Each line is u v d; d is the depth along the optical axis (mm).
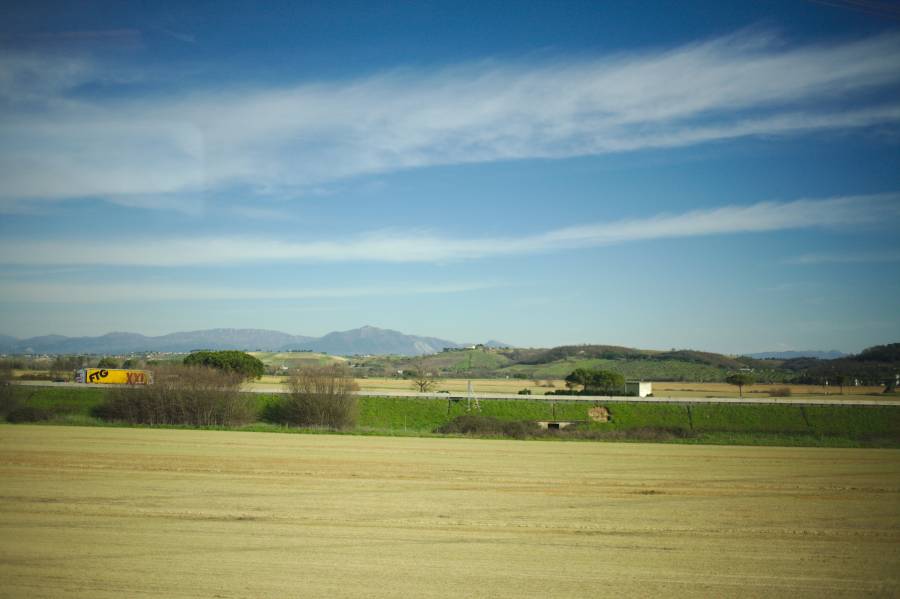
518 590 16688
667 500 29891
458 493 30500
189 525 22859
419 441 56844
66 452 42594
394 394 80062
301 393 69438
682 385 146250
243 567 18109
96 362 157875
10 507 25375
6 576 17109
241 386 74875
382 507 26797
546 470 39219
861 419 68812
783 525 25031
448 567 18516
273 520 23938
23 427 61938
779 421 69500
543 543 21500
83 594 15898
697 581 17766
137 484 30906
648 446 55812
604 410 73375
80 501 26719
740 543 22109
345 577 17422
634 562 19453
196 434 58281
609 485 33938
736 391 116625
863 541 22703
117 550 19562
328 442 53812
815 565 19594
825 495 31906
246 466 37812
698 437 63062
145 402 68438
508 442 57438
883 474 39281
